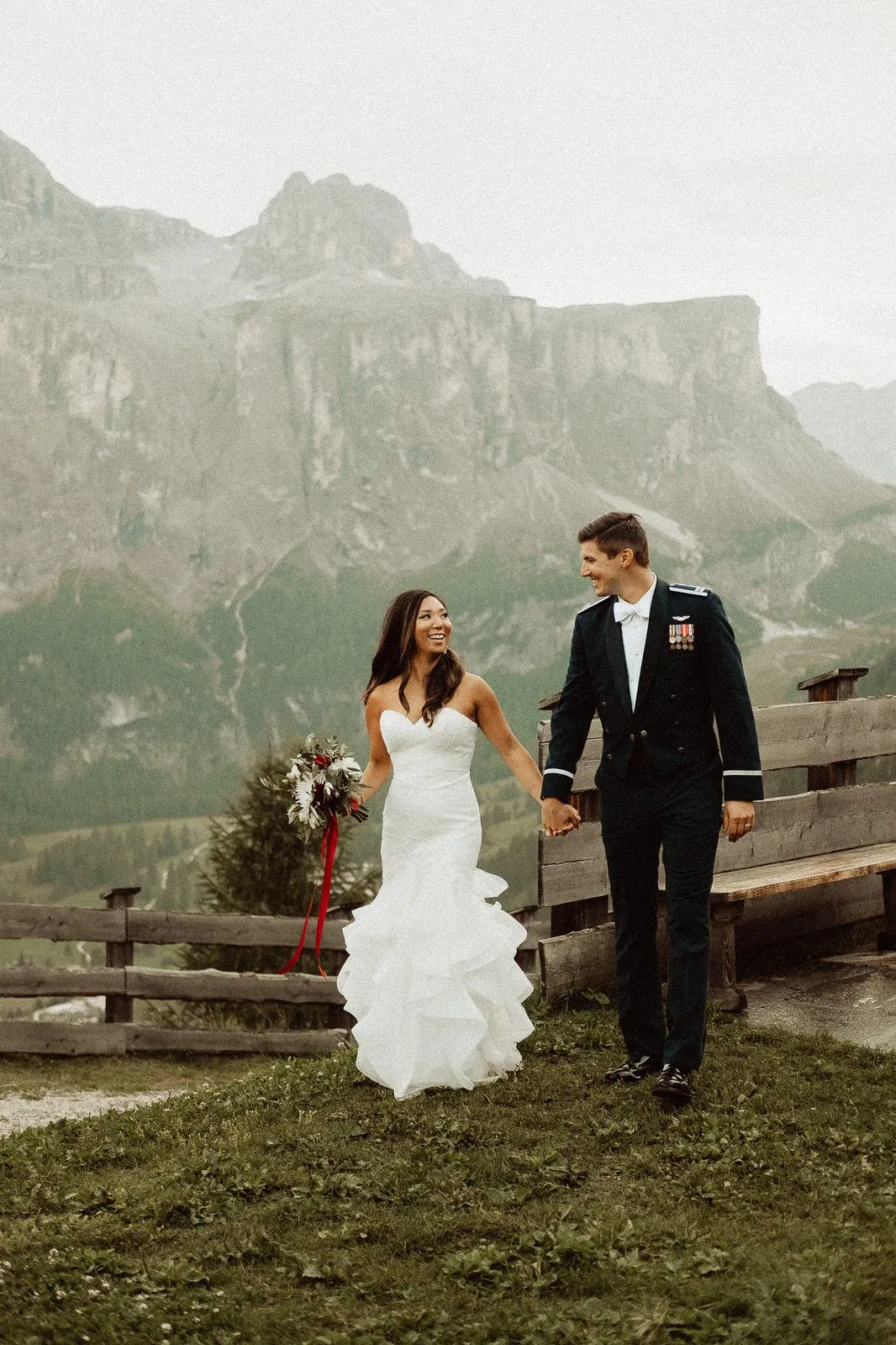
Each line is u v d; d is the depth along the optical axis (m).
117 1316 3.99
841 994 7.08
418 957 5.96
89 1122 6.60
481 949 6.00
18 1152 6.10
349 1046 7.24
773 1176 4.68
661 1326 3.56
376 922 6.16
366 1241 4.48
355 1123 5.63
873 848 8.36
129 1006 12.67
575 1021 6.74
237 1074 11.94
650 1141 5.13
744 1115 5.23
